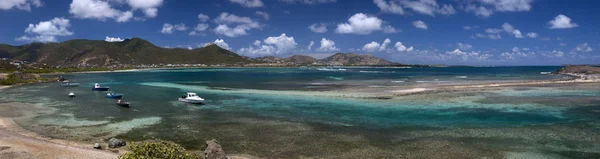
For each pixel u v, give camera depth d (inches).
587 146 971.3
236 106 1753.2
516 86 2603.3
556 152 920.3
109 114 1529.3
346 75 5319.9
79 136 1119.6
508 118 1363.2
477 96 2007.9
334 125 1267.2
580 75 4507.9
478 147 970.7
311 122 1325.0
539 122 1285.7
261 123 1312.7
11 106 1788.9
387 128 1213.7
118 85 3326.8
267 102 1886.1
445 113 1483.8
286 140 1057.5
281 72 7022.6
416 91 2297.0
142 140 1067.3
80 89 2874.0
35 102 1962.4
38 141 992.2
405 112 1519.4
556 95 2055.9
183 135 1128.2
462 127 1214.9
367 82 3427.7
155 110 1641.2
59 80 4065.0
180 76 5231.3
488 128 1195.3
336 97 2041.1
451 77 4503.0
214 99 2037.4
